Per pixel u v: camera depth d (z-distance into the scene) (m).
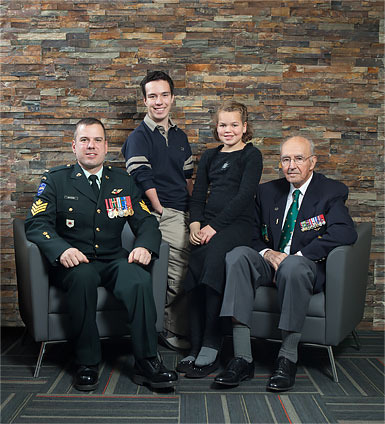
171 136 2.77
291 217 2.46
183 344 2.65
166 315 2.73
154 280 2.32
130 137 2.71
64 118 2.96
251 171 2.47
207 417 1.87
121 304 2.27
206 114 2.97
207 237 2.40
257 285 2.29
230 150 2.58
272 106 2.97
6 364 2.40
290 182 2.47
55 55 2.93
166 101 2.68
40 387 2.13
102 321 2.27
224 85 2.96
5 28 2.91
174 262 2.71
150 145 2.69
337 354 2.57
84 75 2.94
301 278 2.13
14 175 2.97
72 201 2.35
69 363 2.42
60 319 2.23
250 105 2.97
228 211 2.41
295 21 2.94
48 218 2.31
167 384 2.05
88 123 2.37
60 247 2.16
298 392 2.10
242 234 2.43
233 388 2.13
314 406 1.97
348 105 2.97
